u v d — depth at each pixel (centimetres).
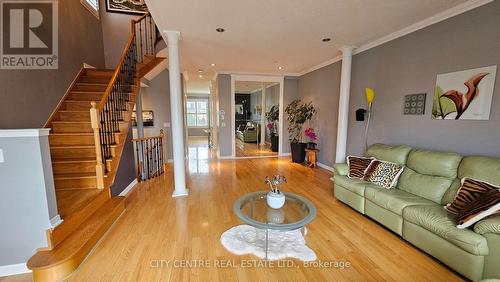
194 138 1233
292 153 625
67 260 183
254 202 250
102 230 241
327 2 245
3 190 181
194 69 608
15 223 186
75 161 290
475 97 244
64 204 238
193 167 560
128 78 424
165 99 611
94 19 473
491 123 232
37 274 174
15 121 280
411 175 271
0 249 185
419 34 302
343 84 409
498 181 194
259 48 413
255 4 249
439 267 193
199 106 1296
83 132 335
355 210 306
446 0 241
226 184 423
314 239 237
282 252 213
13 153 180
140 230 255
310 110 585
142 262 201
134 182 425
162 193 376
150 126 608
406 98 324
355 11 267
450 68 267
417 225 212
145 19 536
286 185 416
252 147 845
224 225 267
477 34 240
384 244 228
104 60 519
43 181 189
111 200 297
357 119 409
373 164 309
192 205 326
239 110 859
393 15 278
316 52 438
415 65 309
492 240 162
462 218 180
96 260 203
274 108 739
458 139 261
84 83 400
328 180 447
